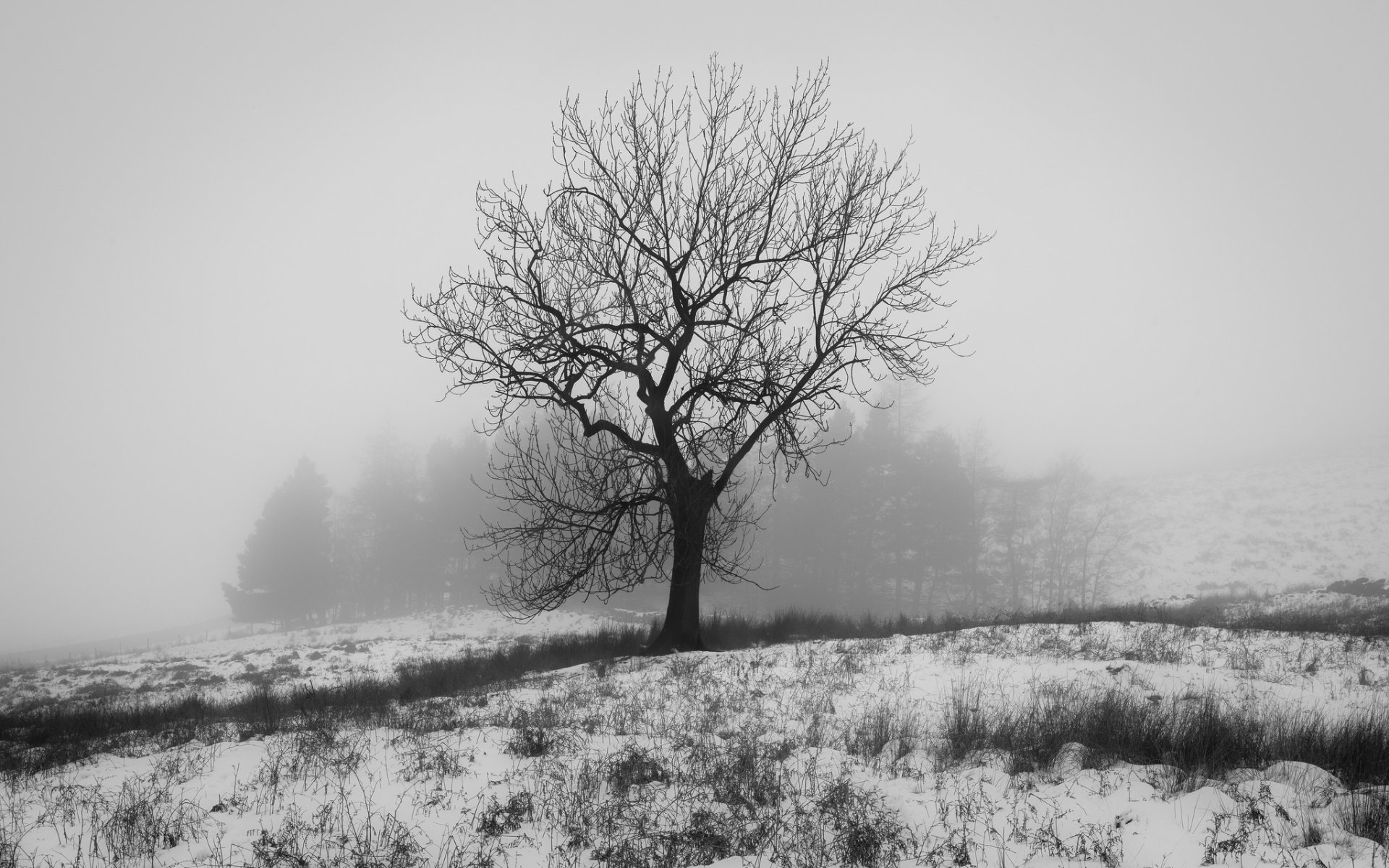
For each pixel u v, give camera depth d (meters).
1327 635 15.94
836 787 6.83
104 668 31.56
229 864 5.90
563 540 16.86
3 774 9.38
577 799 7.10
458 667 18.83
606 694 12.96
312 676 22.69
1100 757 7.65
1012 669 13.08
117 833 6.52
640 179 17.52
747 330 16.80
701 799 7.03
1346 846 5.18
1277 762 7.14
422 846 6.21
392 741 9.48
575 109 17.56
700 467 17.64
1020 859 5.39
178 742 11.07
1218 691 11.13
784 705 11.44
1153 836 5.49
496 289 16.64
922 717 10.18
